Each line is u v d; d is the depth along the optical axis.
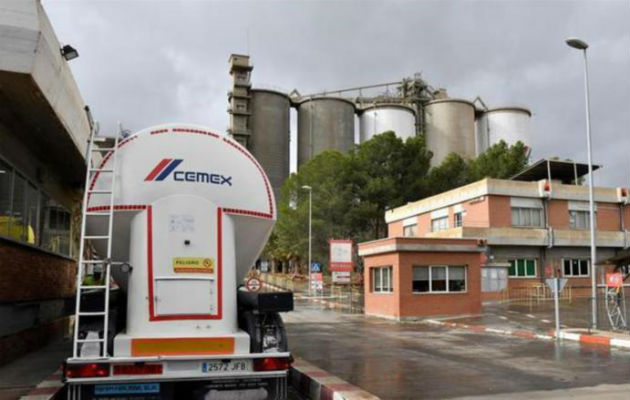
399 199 53.66
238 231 7.33
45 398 7.21
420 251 24.59
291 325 21.84
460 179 57.50
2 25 7.29
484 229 38.09
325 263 53.31
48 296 12.86
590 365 11.40
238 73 85.00
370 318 25.44
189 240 6.80
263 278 68.56
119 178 6.91
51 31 8.30
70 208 15.71
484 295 34.38
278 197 69.62
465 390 8.91
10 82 7.64
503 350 13.83
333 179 54.06
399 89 95.44
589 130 19.47
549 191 40.41
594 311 17.56
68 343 13.02
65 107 9.52
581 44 19.62
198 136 7.28
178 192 6.93
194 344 6.46
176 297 6.58
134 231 6.79
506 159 57.03
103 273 7.16
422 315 24.25
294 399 9.12
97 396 6.16
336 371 10.72
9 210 10.02
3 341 9.62
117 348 6.25
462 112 87.31
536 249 40.31
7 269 9.55
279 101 86.00
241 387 6.59
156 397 6.28
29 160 11.17
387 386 9.24
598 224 42.47
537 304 30.78
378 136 55.47
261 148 84.12
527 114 90.62
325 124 86.19
